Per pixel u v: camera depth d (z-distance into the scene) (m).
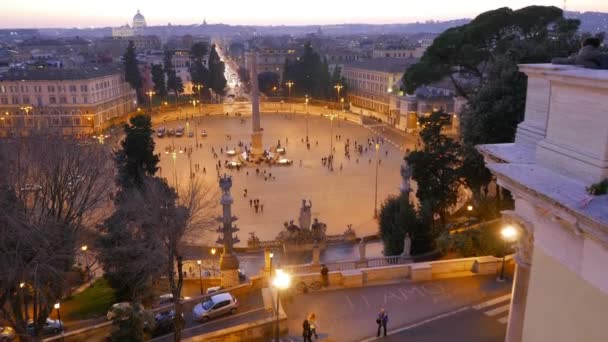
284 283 21.72
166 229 27.30
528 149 9.74
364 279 27.00
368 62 151.25
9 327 27.16
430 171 41.31
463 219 42.06
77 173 27.11
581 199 7.28
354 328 22.73
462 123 39.75
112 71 127.94
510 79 34.78
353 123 123.00
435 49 49.69
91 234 32.97
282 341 22.31
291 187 68.56
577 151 7.96
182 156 88.06
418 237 34.44
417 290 26.06
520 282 11.31
